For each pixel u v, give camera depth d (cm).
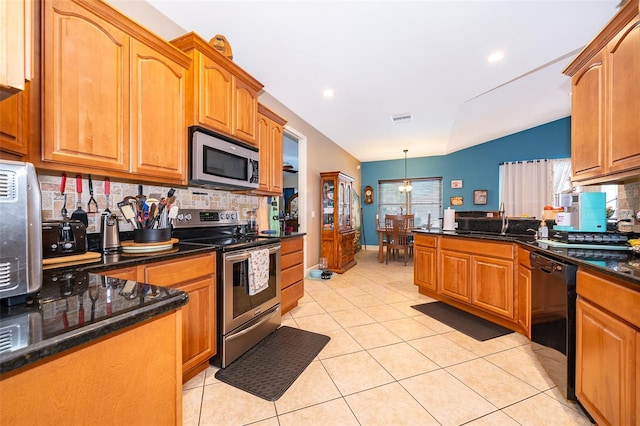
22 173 73
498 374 176
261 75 297
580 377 140
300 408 145
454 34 229
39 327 57
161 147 170
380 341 221
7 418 46
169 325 75
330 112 408
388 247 545
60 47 123
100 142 139
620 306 111
